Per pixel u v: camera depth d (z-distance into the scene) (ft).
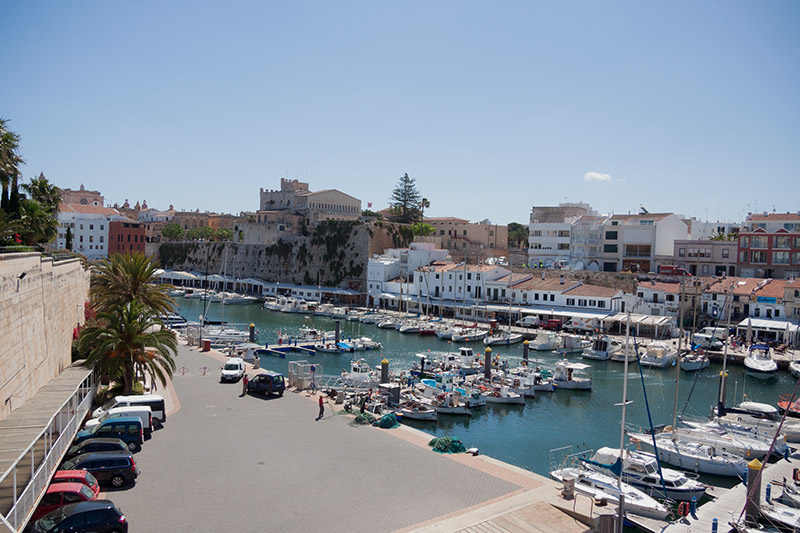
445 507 96.68
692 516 110.83
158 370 156.46
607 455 132.87
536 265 484.74
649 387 234.79
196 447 123.34
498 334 332.39
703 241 403.95
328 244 570.46
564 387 226.79
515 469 116.47
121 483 101.30
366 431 140.26
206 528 86.38
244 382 176.04
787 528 102.47
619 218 476.95
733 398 219.82
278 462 116.06
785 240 369.71
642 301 359.46
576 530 89.92
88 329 150.30
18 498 69.82
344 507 95.55
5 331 99.45
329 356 286.66
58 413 93.91
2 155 164.14
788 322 304.30
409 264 492.54
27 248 124.06
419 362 265.75
